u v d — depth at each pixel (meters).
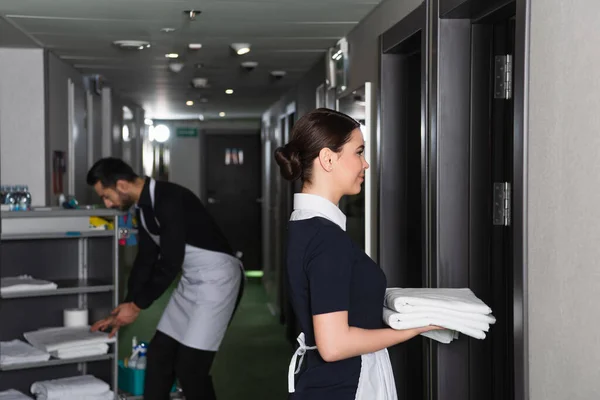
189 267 4.05
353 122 2.01
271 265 9.13
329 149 1.96
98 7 3.99
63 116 5.83
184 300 4.06
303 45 5.23
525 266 2.15
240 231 13.40
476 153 2.97
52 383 4.03
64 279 4.37
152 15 4.21
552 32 1.99
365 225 3.96
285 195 7.78
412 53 3.72
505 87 2.86
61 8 4.00
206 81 7.14
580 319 1.86
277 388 5.26
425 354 3.12
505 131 2.90
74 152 6.11
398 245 3.81
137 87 7.83
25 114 5.24
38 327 4.31
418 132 3.73
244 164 13.38
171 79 7.15
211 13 4.16
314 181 1.99
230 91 8.20
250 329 7.51
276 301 8.27
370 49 4.10
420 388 3.78
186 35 4.86
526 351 2.15
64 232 4.01
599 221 1.76
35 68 5.24
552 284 2.01
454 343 2.98
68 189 5.97
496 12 2.76
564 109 1.93
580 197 1.85
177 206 3.89
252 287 10.61
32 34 4.73
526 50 2.12
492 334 2.95
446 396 2.98
